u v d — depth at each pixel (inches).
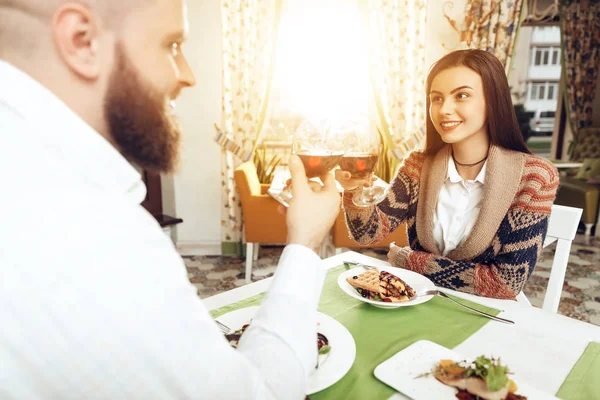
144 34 14.8
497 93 41.9
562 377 26.1
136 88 15.2
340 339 29.5
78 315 12.5
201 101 138.0
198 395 14.2
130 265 13.1
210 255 145.4
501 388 23.0
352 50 150.9
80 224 12.9
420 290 39.0
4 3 13.4
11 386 12.4
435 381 25.1
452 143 47.6
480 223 43.8
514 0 133.9
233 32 131.3
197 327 14.4
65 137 14.0
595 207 167.8
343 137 35.0
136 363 13.1
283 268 20.0
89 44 14.0
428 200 48.6
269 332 17.8
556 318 34.4
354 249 145.3
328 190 22.3
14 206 12.5
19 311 12.1
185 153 141.0
